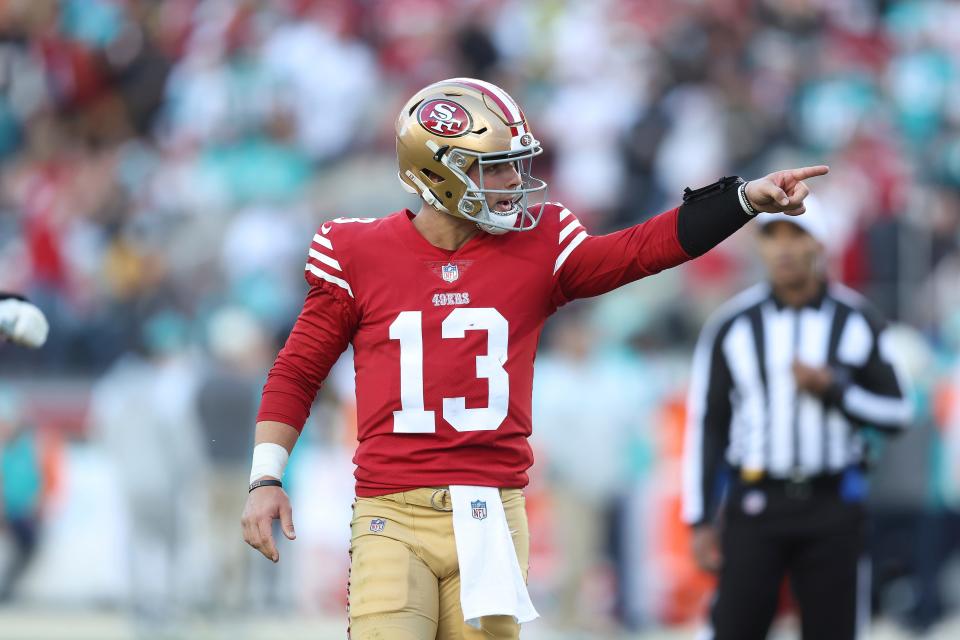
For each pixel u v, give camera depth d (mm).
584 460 34500
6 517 36812
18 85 55406
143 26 56281
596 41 51781
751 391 20297
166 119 54500
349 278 14102
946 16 53406
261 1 54375
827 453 19891
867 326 20438
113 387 36125
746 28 51719
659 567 35000
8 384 37312
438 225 14062
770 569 20016
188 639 35062
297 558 36438
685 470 20906
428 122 13789
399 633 13484
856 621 19953
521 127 13891
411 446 13781
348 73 51281
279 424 14195
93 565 36719
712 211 13453
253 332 36375
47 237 45375
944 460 35344
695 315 39281
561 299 14250
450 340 13766
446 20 53062
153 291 43531
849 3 53531
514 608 13484
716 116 47688
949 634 34500
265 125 50406
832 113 49406
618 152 47594
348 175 48625
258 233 45188
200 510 36000
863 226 41281
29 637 34250
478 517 13617
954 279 40562
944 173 46969
